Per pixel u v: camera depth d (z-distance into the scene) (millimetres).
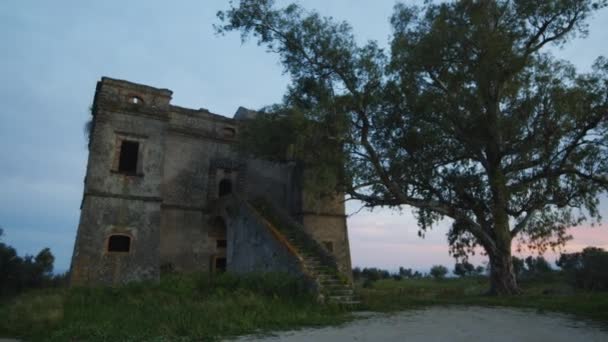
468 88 17625
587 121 16344
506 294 17406
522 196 17500
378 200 18531
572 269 34000
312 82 18453
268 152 19578
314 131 16688
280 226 20156
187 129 24016
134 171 21406
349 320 10258
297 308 11594
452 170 18828
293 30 18031
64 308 11398
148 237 20172
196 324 8781
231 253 20484
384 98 17766
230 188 25875
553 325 9250
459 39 16703
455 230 20172
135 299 12969
